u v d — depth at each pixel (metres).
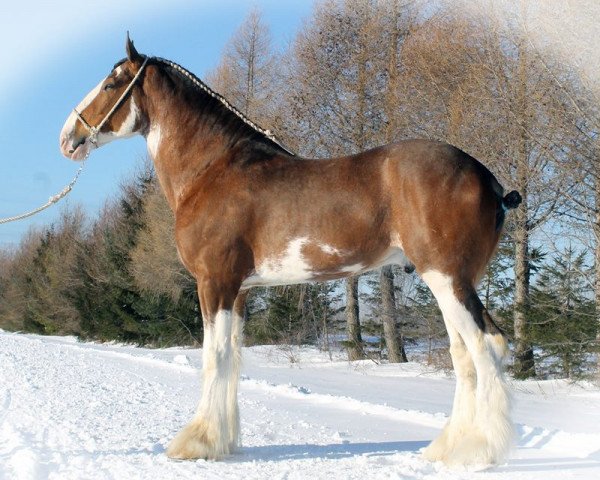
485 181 5.23
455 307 4.99
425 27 19.00
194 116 6.00
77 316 42.47
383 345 22.42
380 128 19.81
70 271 42.75
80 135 6.40
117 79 6.33
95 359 18.39
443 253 5.02
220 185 5.60
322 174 5.42
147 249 32.81
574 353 15.53
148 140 6.31
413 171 5.13
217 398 5.51
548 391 13.20
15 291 55.09
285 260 5.39
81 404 9.44
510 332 17.75
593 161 14.93
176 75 6.21
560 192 15.36
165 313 34.00
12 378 12.73
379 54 20.33
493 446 4.82
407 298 21.08
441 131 17.38
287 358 21.34
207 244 5.51
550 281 18.08
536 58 15.69
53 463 5.56
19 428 7.47
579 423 8.42
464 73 17.19
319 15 20.97
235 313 5.97
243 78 27.83
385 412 8.84
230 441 5.79
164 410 8.98
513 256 18.73
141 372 14.83
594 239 16.08
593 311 15.40
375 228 5.23
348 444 6.36
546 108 15.45
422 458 5.26
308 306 26.02
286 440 6.70
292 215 5.35
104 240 39.81
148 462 5.43
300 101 20.09
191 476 4.93
